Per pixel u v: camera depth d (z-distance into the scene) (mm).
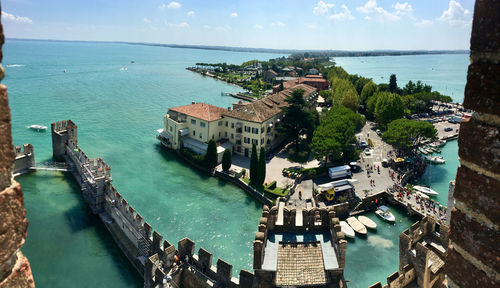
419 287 33312
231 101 193500
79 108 144250
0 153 6074
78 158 77812
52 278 48062
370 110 150125
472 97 6738
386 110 125250
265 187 76562
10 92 166750
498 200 6414
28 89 178375
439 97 168625
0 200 6035
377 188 79688
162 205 69625
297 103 100938
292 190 77062
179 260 42625
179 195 74562
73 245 55062
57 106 144625
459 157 7191
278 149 106562
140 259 48906
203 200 73125
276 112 106812
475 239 6945
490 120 6543
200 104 104625
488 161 6535
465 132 6980
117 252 54031
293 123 101250
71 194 70812
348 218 67812
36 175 78188
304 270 29625
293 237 32594
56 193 70812
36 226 59125
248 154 97938
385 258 57062
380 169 91625
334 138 89000
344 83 177750
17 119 120812
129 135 112750
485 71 6422
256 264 29016
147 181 80250
